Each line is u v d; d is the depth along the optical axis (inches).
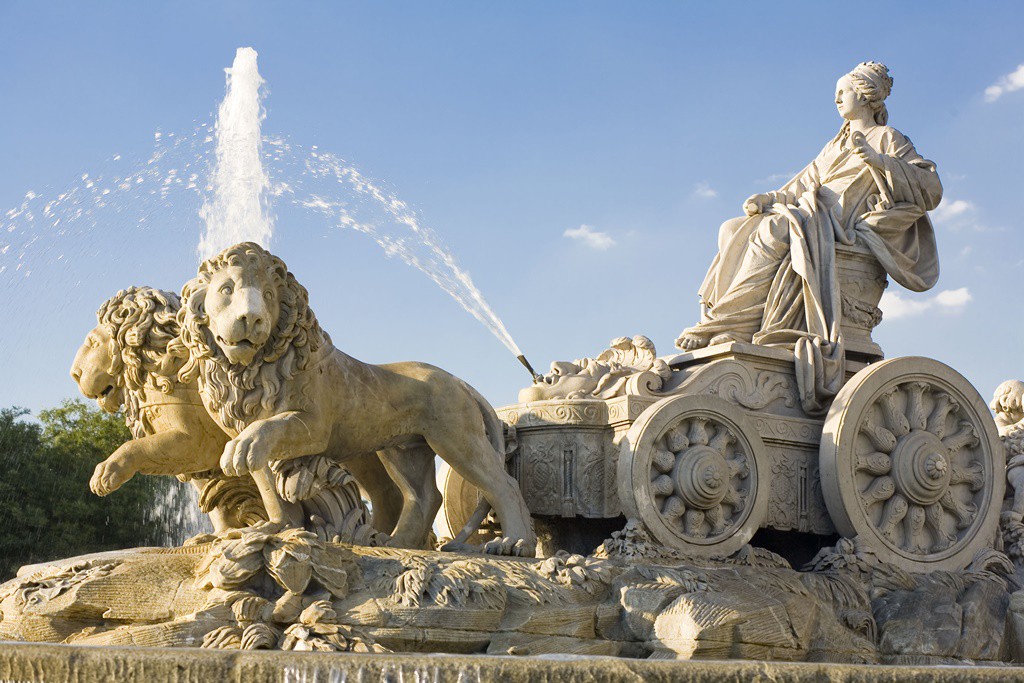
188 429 316.5
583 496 348.5
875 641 329.4
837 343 378.9
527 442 358.6
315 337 301.4
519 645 273.3
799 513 363.6
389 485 349.7
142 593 265.9
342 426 314.8
